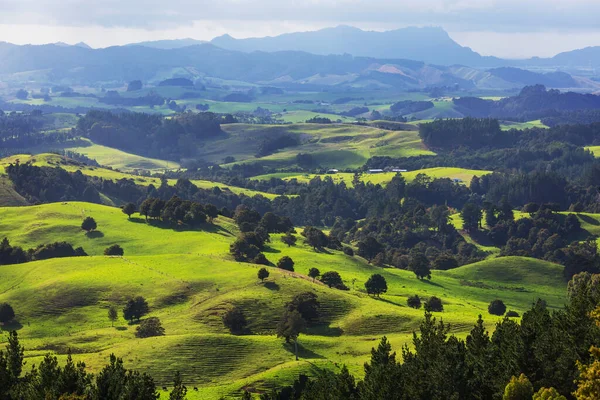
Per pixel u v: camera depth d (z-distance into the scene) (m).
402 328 128.12
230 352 115.25
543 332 82.25
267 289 143.75
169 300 142.50
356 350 118.44
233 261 170.62
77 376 75.88
